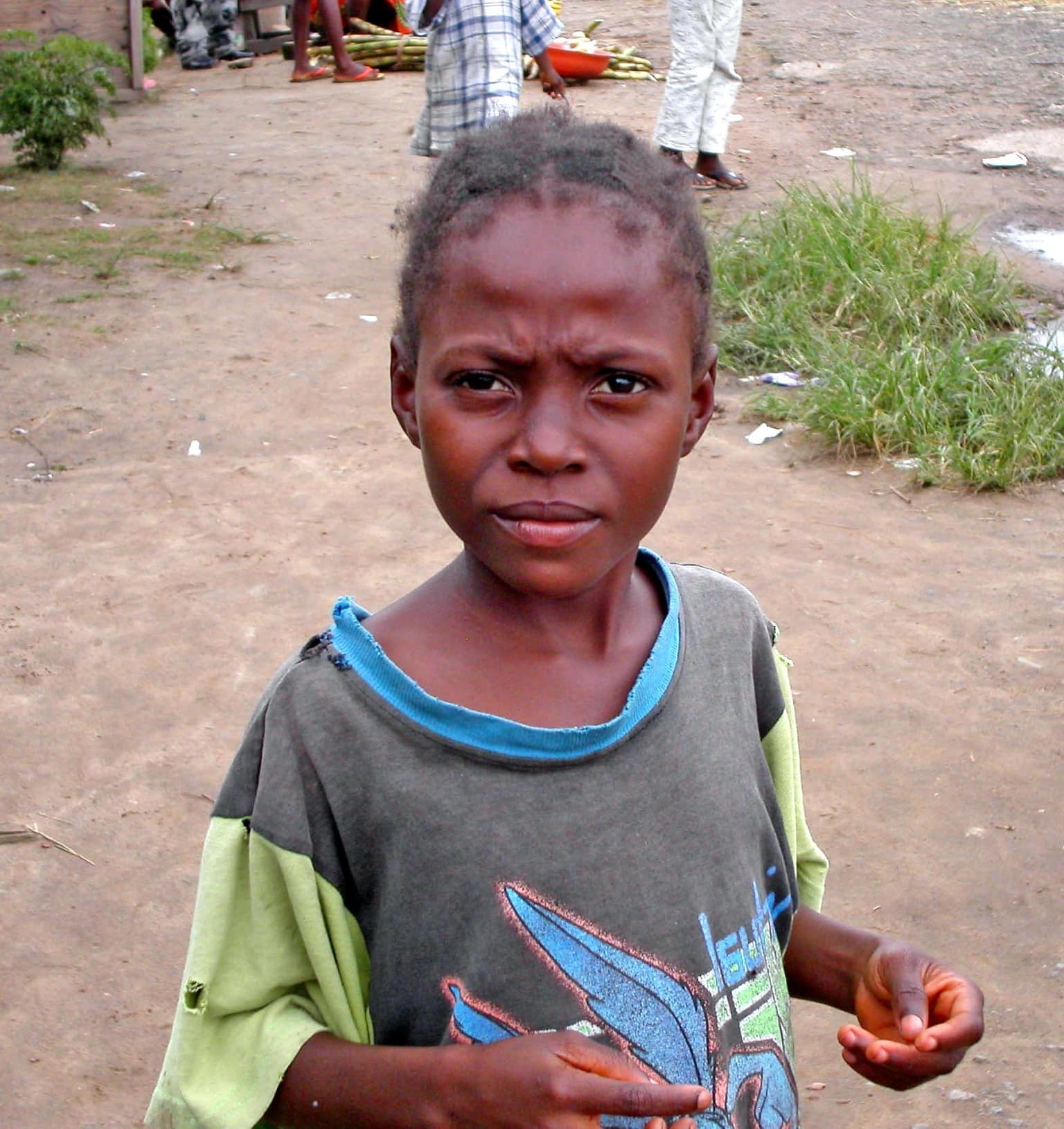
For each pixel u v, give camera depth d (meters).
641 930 1.20
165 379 5.83
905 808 3.29
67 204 8.44
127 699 3.73
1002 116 10.41
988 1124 2.45
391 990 1.21
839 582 4.31
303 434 5.36
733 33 8.31
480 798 1.17
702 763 1.25
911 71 12.04
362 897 1.22
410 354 1.23
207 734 3.59
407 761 1.18
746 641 1.39
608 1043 1.19
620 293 1.12
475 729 1.18
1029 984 2.76
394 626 1.25
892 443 5.24
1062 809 3.28
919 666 3.87
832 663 3.88
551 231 1.12
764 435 5.37
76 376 5.83
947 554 4.49
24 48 11.09
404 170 9.34
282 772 1.19
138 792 3.38
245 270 7.24
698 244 1.21
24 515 4.70
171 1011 2.75
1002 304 6.44
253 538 4.57
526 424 1.12
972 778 3.40
